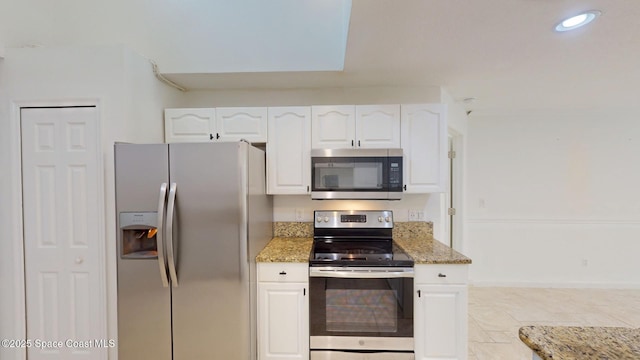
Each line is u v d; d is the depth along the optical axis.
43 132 1.98
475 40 1.80
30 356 1.99
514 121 3.69
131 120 2.03
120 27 2.33
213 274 1.82
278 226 2.79
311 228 2.78
